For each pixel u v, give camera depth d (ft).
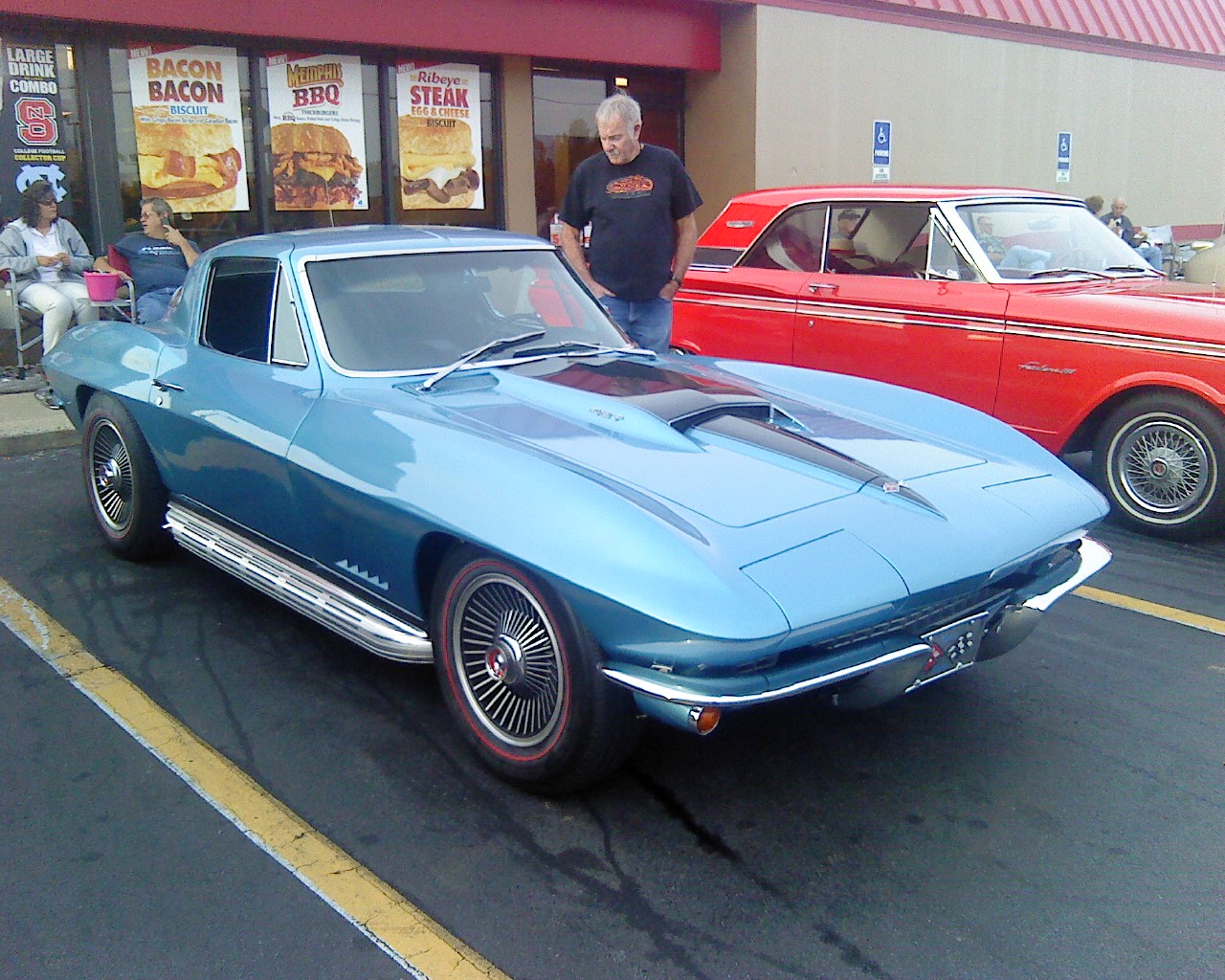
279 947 7.59
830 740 10.59
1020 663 12.48
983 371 18.69
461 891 8.21
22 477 19.93
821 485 9.27
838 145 41.57
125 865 8.48
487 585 9.24
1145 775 9.98
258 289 12.42
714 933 7.76
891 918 7.94
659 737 10.62
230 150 31.32
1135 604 14.42
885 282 20.06
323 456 10.45
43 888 8.20
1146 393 17.13
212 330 13.28
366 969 7.39
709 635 7.47
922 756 10.29
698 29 38.34
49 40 27.99
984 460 10.73
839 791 9.66
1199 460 16.62
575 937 7.71
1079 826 9.14
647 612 7.70
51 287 25.95
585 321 13.39
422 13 32.19
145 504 14.33
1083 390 17.48
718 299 22.56
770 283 21.66
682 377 11.89
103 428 14.78
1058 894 8.23
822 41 40.09
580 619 8.33
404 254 12.59
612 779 9.82
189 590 14.23
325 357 11.36
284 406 11.37
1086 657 12.64
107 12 27.25
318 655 12.32
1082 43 50.34
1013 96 48.03
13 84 27.66
